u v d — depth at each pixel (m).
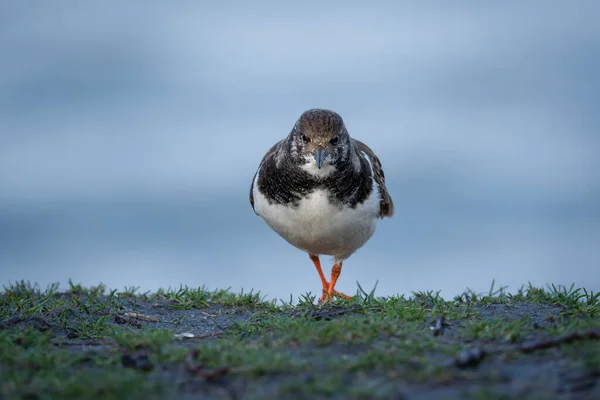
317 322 10.98
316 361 8.88
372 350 9.20
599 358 8.31
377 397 7.71
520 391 7.76
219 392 8.09
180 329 12.59
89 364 9.26
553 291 13.55
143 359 9.12
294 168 14.45
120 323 12.77
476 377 8.24
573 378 8.02
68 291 15.52
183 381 8.41
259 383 8.25
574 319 10.84
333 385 7.92
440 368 8.38
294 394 7.84
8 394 7.94
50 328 11.55
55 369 8.88
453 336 10.05
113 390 7.93
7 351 9.39
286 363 8.62
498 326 10.34
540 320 11.34
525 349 9.01
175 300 14.65
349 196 14.69
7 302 13.84
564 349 8.91
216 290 15.31
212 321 13.26
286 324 10.88
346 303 12.57
